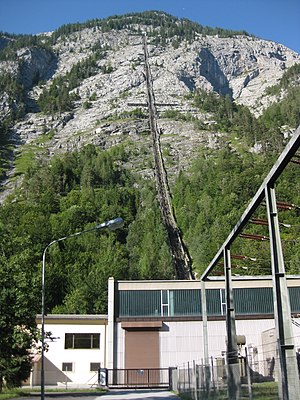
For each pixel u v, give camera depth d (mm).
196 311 42594
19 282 30391
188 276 98000
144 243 117938
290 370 17281
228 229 104750
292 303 42219
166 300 42906
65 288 81250
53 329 45531
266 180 20047
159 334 41688
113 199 150875
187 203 142125
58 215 124500
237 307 42625
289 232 95062
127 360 40906
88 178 182000
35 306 30875
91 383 44156
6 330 30219
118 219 24984
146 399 26328
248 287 43219
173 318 42125
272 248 19234
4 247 32938
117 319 41969
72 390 36625
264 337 38781
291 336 17891
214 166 179875
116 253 96562
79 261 91000
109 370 39844
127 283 43281
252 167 161250
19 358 30469
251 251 81125
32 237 96562
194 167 195750
